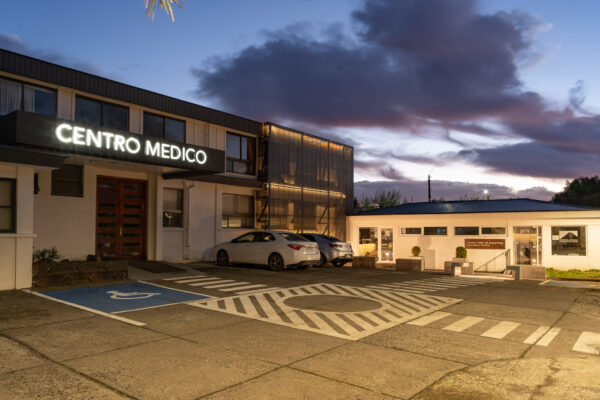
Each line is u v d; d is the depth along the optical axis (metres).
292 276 14.75
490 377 5.22
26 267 10.43
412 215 24.61
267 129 22.12
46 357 5.62
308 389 4.74
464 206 25.36
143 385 4.74
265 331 7.23
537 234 21.14
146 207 17.02
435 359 5.91
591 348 6.58
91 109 15.14
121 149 12.40
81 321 7.66
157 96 16.91
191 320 7.91
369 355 6.02
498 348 6.51
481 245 22.39
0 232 10.05
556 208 21.81
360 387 4.84
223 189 20.34
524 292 12.60
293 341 6.64
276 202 22.38
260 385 4.82
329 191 26.45
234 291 11.26
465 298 11.27
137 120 16.48
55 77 13.87
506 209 22.56
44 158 10.34
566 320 8.68
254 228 22.08
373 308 9.48
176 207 18.44
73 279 11.29
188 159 14.34
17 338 6.46
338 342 6.64
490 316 8.95
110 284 11.62
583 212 20.19
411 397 4.59
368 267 20.27
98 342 6.37
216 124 19.55
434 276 17.23
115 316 8.11
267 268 17.17
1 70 12.67
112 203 15.98
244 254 17.17
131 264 15.18
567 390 4.82
